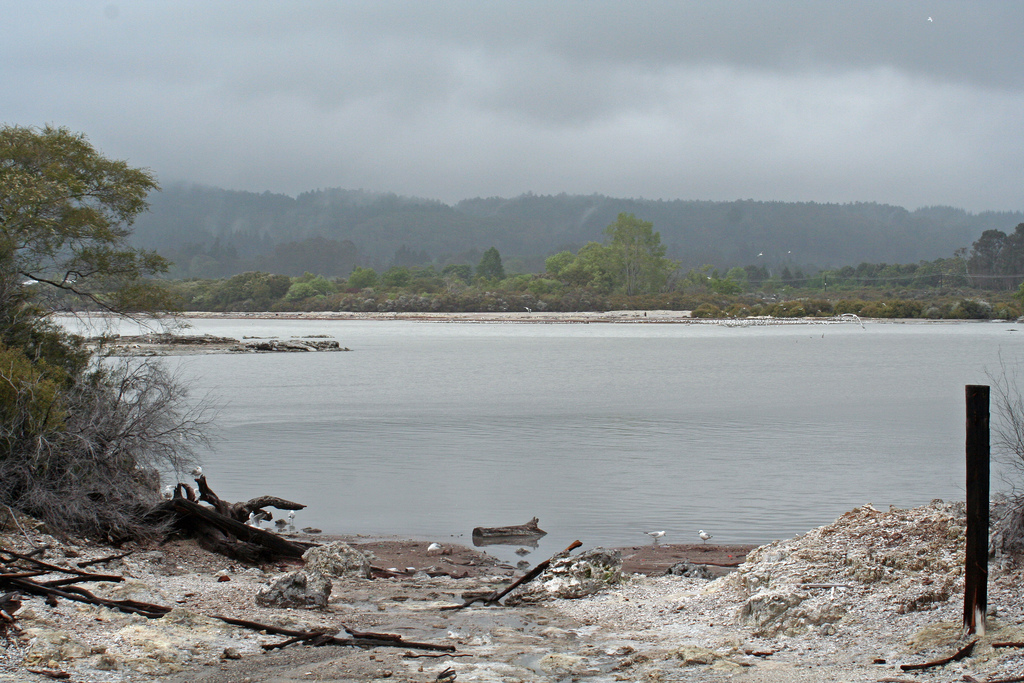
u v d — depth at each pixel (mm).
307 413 34656
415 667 7184
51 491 11859
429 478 20453
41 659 6898
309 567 11781
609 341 109688
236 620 8469
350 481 20000
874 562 8812
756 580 9125
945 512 9336
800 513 16562
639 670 7086
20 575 8820
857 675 6664
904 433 28531
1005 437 11992
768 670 6918
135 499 12891
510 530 15055
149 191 21797
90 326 18672
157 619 8289
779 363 67562
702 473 20984
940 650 7039
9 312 15680
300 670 7059
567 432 28953
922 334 128500
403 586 11109
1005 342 102688
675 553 13492
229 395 41906
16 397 12180
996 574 8258
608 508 17109
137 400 14531
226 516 13086
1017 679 6129
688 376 54812
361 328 157250
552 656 7375
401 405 37688
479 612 9516
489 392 44094
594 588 10305
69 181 19844
